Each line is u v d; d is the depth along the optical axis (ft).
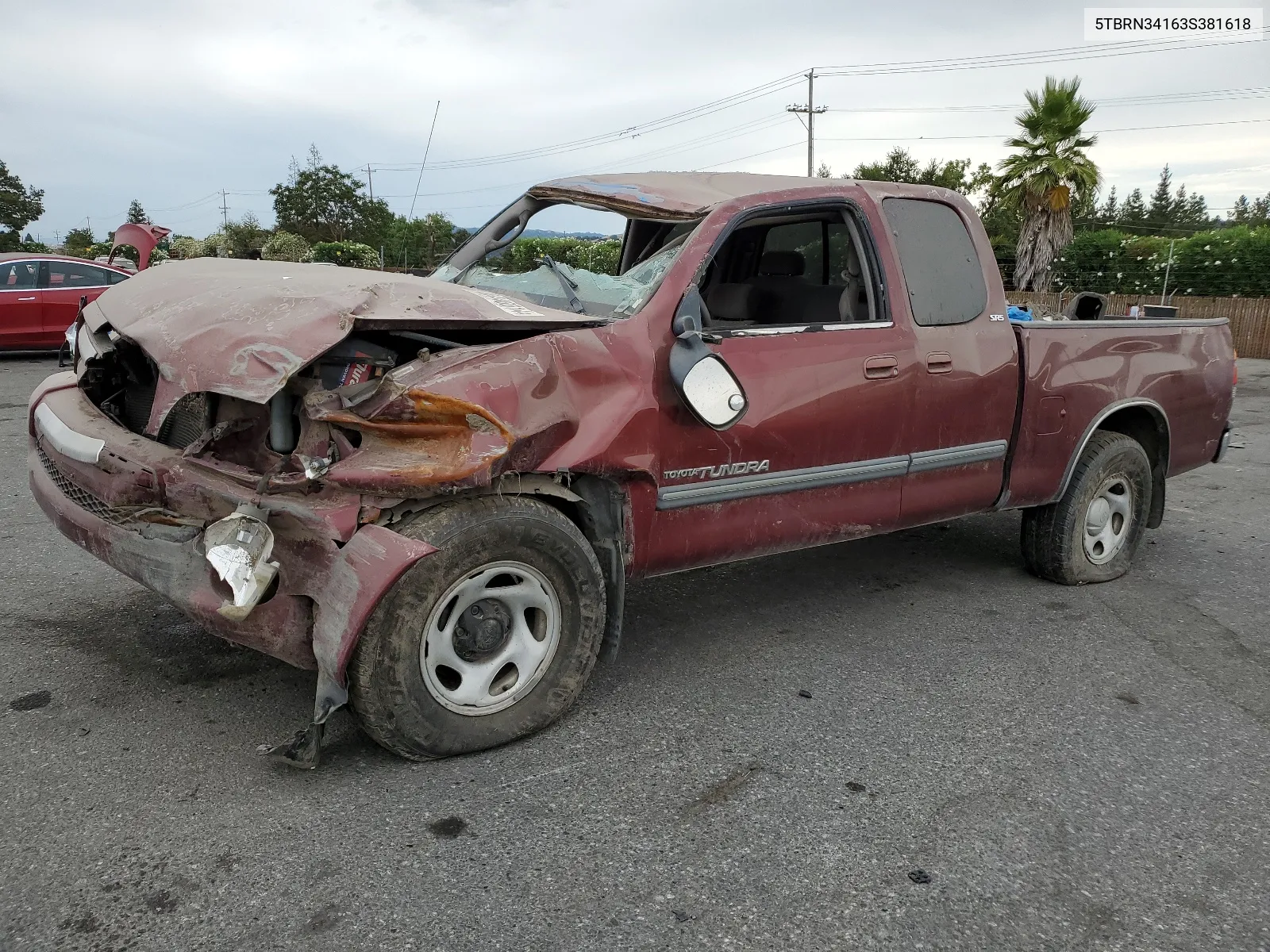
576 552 9.73
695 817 8.66
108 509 9.81
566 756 9.68
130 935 6.84
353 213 151.33
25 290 41.24
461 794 8.87
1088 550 15.74
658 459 10.23
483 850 8.02
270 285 9.78
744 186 11.89
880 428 12.14
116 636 12.21
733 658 12.46
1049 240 80.38
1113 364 15.08
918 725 10.69
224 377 8.32
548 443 9.21
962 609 14.61
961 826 8.68
